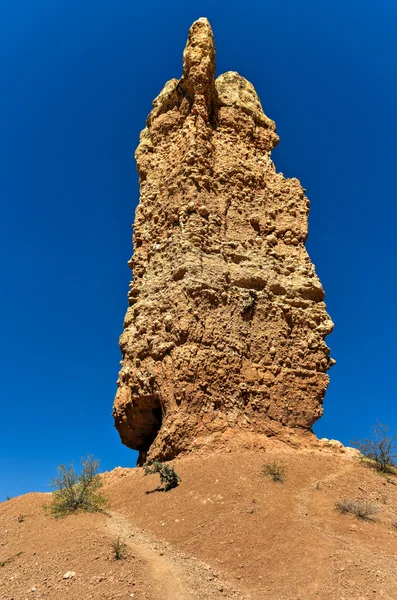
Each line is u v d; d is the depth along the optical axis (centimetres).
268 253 2317
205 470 1596
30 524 1395
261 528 1209
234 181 2395
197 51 2488
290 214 2458
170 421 1852
